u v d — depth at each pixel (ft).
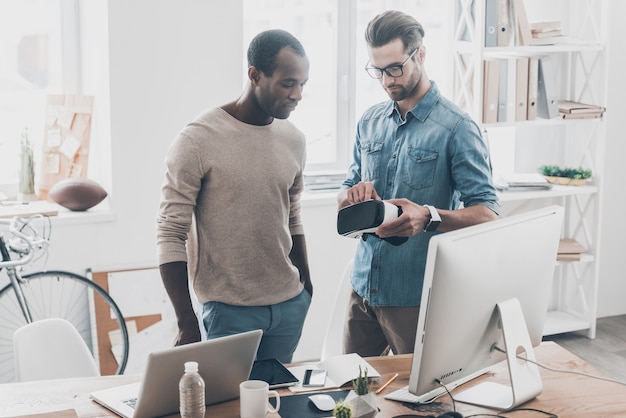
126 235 14.29
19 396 7.86
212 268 9.33
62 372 9.32
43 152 14.70
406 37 9.86
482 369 8.41
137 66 13.87
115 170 14.03
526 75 15.01
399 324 10.39
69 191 13.97
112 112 13.85
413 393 7.52
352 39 16.08
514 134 16.62
